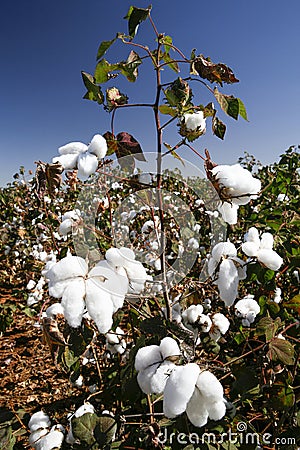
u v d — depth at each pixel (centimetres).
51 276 97
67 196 397
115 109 127
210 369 134
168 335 133
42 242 443
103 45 127
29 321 441
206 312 189
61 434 140
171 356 95
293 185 388
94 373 217
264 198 417
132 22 121
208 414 87
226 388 223
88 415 130
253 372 154
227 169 112
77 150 116
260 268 164
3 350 377
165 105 125
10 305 408
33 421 146
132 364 132
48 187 116
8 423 147
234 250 125
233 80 116
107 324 94
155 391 91
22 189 796
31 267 391
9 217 724
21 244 624
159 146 125
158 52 125
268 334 140
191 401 86
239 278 125
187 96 119
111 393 174
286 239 246
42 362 347
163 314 151
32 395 288
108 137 127
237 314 192
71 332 140
